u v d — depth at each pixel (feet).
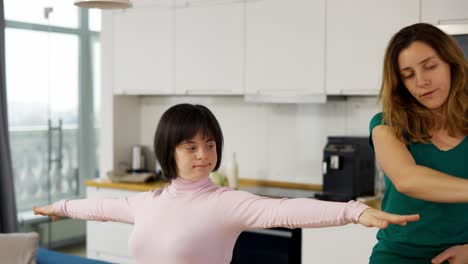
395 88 5.21
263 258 11.85
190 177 4.82
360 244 10.68
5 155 14.98
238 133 14.34
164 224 4.79
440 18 10.59
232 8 12.90
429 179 4.61
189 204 4.80
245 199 4.66
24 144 15.83
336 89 11.76
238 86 12.95
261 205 4.54
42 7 15.97
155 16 13.97
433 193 4.59
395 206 5.43
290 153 13.67
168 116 4.83
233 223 4.67
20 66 15.57
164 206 4.89
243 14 12.76
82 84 17.08
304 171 13.52
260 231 11.83
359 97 12.73
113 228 14.01
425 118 5.21
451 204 5.20
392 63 5.14
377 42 11.23
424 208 5.27
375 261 5.65
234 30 12.91
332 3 11.69
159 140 4.85
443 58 4.97
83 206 5.58
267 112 13.92
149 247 4.84
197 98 14.88
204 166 4.79
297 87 12.21
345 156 11.88
